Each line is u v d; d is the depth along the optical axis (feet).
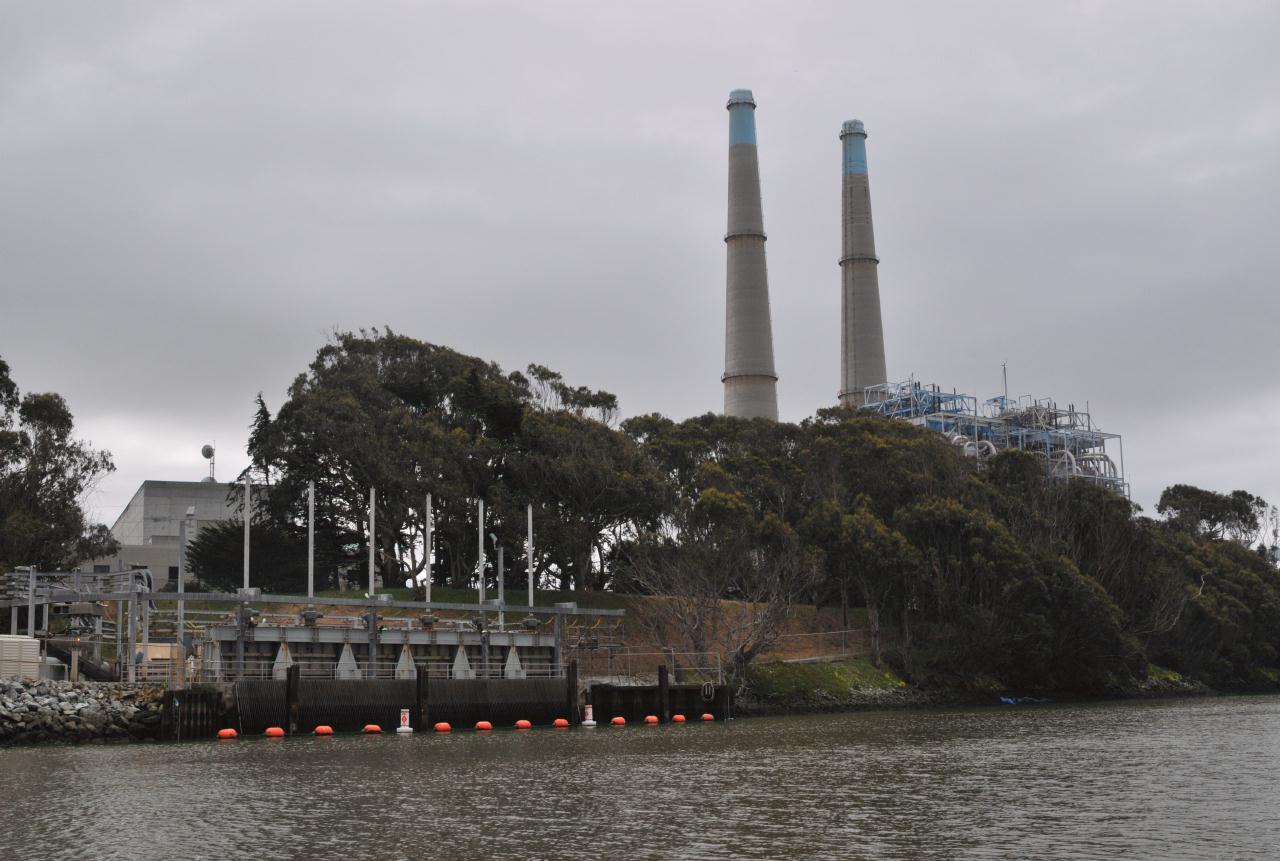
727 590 410.93
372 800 170.19
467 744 248.52
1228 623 490.90
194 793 176.55
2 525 367.04
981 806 163.32
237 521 449.06
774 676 378.73
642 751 234.99
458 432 432.25
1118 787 180.86
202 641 284.20
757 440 527.40
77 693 251.60
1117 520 474.90
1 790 179.93
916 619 437.99
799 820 152.87
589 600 426.51
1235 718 326.24
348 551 449.06
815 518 418.31
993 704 412.98
